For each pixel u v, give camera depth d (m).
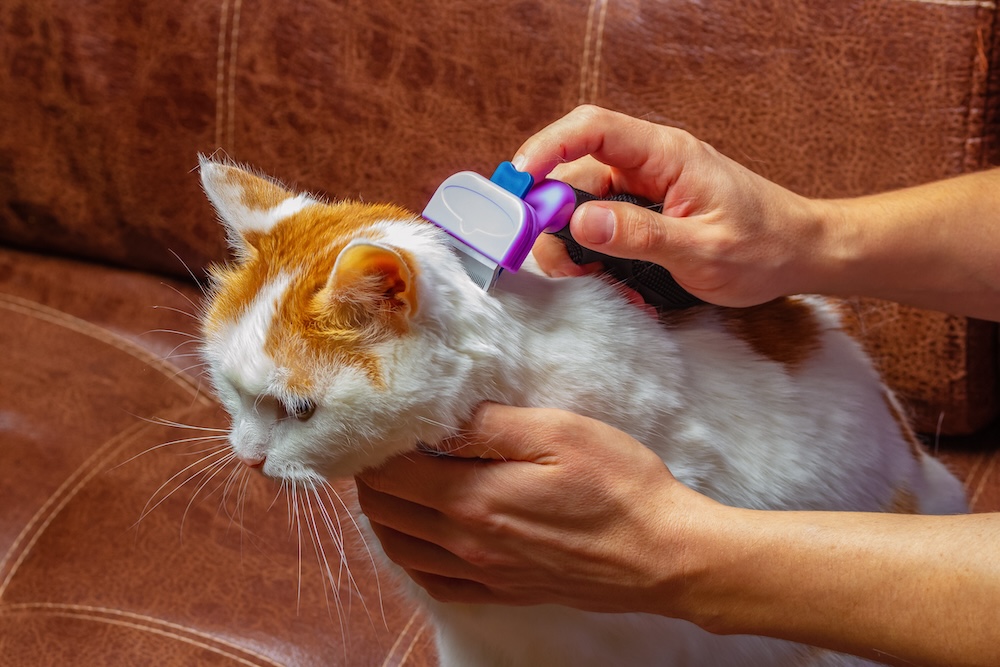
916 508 0.82
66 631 0.91
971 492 1.00
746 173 0.71
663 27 0.99
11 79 1.23
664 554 0.61
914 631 0.57
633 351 0.67
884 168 0.96
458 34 1.05
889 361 1.02
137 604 0.94
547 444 0.61
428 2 1.05
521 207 0.60
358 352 0.59
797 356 0.75
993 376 1.01
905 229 0.75
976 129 0.92
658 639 0.75
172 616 0.93
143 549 0.99
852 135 0.96
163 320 1.27
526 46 1.03
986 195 0.77
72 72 1.21
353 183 1.14
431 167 1.10
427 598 0.78
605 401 0.65
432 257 0.60
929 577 0.57
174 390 1.18
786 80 0.97
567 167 0.77
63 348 1.23
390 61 1.08
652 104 1.01
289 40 1.11
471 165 1.09
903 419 0.85
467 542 0.65
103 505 1.03
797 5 0.95
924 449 0.97
